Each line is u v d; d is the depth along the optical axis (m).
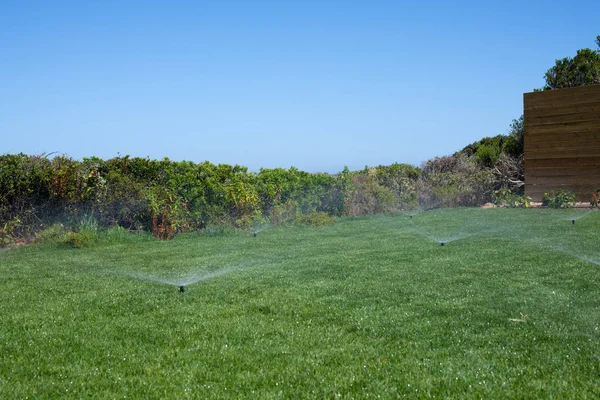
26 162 10.25
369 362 3.66
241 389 3.25
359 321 4.57
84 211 10.71
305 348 3.95
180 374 3.49
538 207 17.05
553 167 17.64
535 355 3.74
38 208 10.25
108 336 4.26
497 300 5.16
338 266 7.07
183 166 11.65
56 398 3.14
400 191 17.59
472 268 6.69
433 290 5.58
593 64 22.09
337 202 15.11
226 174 12.55
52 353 3.88
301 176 14.23
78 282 6.34
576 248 8.10
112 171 10.88
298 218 13.18
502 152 21.02
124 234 10.57
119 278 6.58
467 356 3.74
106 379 3.42
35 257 8.39
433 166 20.08
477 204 18.80
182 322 4.61
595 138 16.69
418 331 4.29
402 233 10.65
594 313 4.72
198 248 9.28
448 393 3.16
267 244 9.62
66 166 10.48
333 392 3.20
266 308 5.02
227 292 5.69
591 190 16.84
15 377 3.45
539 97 17.81
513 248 8.16
